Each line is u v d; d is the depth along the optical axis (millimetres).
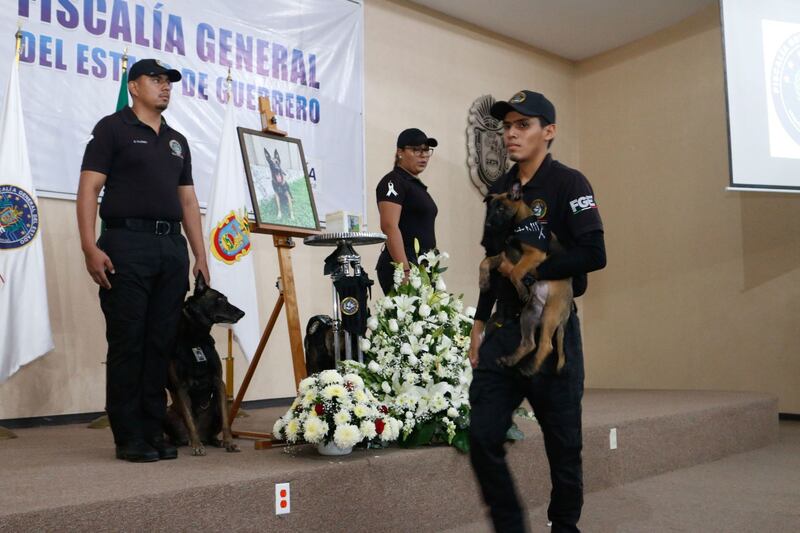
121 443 2641
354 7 5848
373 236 3145
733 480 3705
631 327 7062
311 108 5527
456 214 6512
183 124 4836
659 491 3453
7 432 3445
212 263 4270
